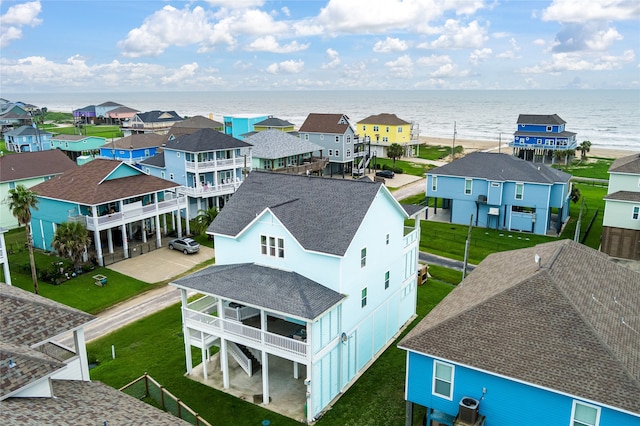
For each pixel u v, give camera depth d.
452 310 22.06
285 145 73.31
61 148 97.12
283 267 26.45
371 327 28.72
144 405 18.25
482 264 28.34
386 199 28.62
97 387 19.41
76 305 35.28
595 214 62.16
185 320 26.77
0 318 19.27
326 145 85.12
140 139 87.81
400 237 31.41
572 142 101.19
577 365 17.45
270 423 23.25
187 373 27.47
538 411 17.89
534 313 19.73
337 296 24.14
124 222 44.50
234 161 59.50
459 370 19.44
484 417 19.17
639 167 50.53
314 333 22.80
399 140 108.88
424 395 20.72
